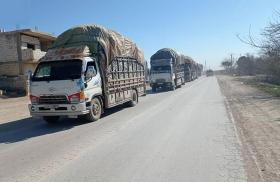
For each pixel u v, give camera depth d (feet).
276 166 21.29
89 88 42.47
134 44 62.08
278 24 52.24
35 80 42.06
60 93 40.60
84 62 42.29
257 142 28.35
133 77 61.00
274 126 35.63
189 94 88.22
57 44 48.01
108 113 52.37
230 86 122.01
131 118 45.47
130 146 28.32
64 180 20.16
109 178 20.12
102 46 46.83
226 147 26.86
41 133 37.91
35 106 41.63
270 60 69.62
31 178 20.95
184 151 26.00
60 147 29.35
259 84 122.01
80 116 47.24
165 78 109.29
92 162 23.80
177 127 36.96
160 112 50.83
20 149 29.76
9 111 65.98
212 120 41.42
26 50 117.19
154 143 29.12
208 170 20.97
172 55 111.96
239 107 54.90
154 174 20.53
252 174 19.90
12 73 119.14
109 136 33.17
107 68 47.09
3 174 22.24
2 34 117.91
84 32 47.42
